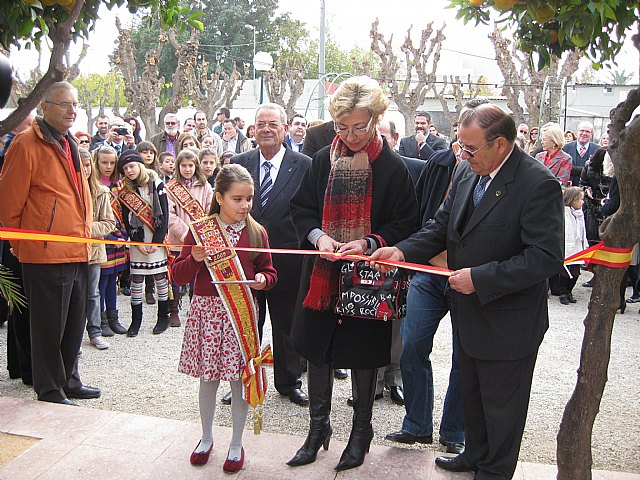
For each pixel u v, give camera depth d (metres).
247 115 21.17
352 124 2.92
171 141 8.90
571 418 2.65
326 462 3.26
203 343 3.24
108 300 5.95
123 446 3.39
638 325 6.52
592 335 2.58
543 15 2.33
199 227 3.31
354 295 2.98
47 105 3.89
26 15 2.47
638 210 2.45
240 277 3.27
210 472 3.16
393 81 19.23
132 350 5.47
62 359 4.16
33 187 3.90
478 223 2.78
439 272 2.75
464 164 3.10
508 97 18.09
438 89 27.17
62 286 4.01
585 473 2.67
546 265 2.60
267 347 3.22
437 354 5.43
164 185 6.04
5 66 2.11
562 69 16.31
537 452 3.63
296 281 4.17
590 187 7.56
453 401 3.45
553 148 8.44
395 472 3.16
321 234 3.09
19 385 4.60
